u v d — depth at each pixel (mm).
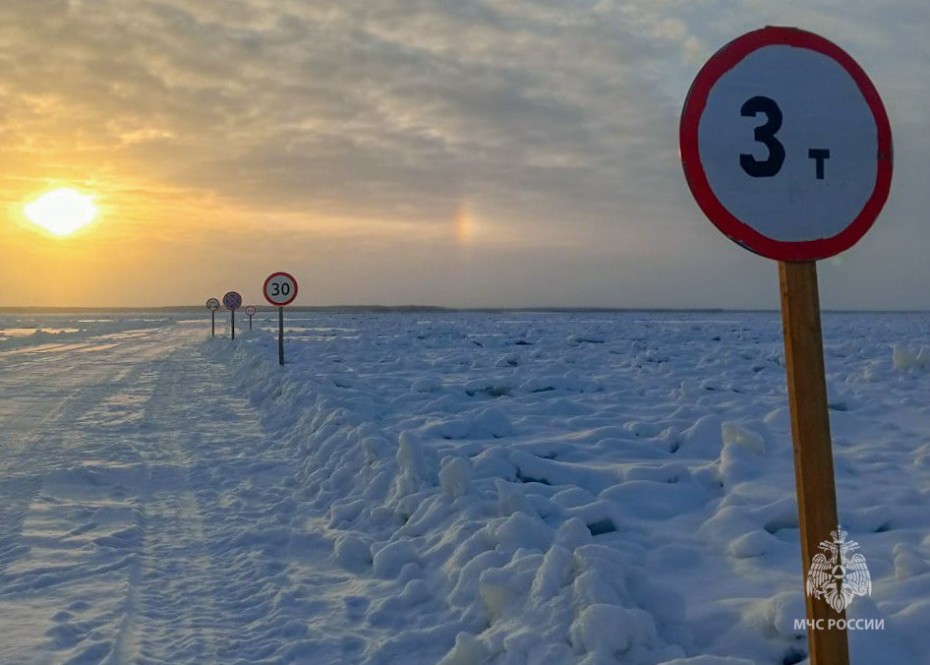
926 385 14453
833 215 2920
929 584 4785
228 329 62844
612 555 4723
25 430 12695
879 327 53719
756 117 2893
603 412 12875
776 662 4195
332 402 12727
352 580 6055
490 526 5777
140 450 11039
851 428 10719
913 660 3994
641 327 53594
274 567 6328
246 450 11094
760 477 7832
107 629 5090
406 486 7465
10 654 4758
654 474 7945
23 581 5953
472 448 9875
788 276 2912
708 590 5242
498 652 4336
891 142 2965
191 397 17234
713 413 12227
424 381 15414
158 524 7559
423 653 4699
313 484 8836
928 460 8484
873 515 6469
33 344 41938
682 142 2877
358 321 88062
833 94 2936
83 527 7355
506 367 21531
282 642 4949
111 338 49656
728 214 2871
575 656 4070
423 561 6059
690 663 3762
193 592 5828
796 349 2873
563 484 8047
